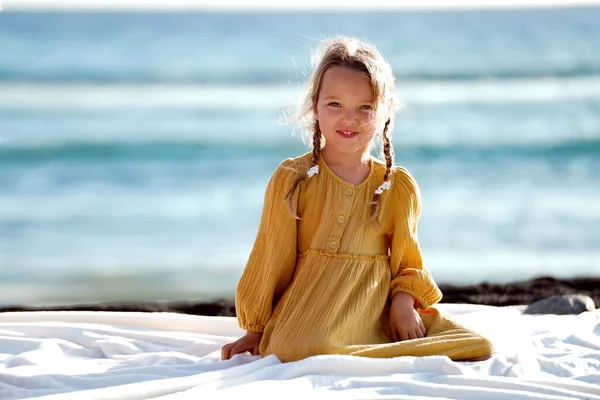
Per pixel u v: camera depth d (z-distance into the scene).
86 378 2.72
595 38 31.42
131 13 36.28
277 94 22.84
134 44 30.50
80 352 3.28
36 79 24.28
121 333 3.49
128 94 22.53
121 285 7.93
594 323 3.69
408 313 3.13
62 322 3.63
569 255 8.61
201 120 19.11
